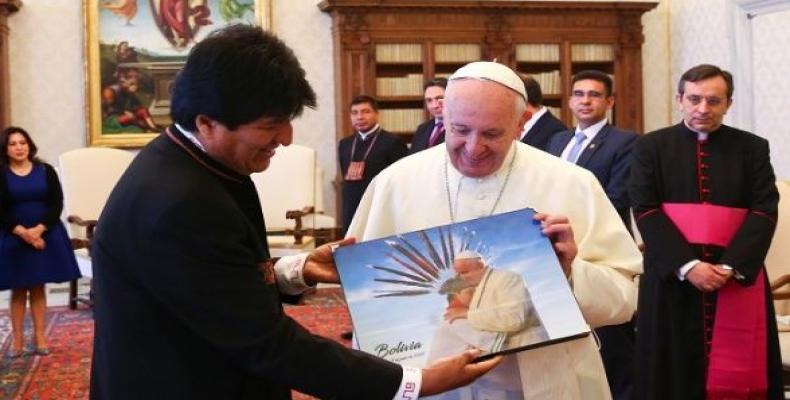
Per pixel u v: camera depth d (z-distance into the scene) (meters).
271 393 1.82
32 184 6.38
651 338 3.83
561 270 2.09
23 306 6.47
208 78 1.63
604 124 4.84
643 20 11.40
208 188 1.68
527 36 10.69
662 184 3.84
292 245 7.75
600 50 10.97
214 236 1.65
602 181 4.71
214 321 1.64
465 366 1.90
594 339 2.44
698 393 3.76
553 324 2.03
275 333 1.68
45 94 10.02
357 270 2.12
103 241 1.69
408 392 1.80
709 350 3.75
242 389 1.75
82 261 7.97
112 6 10.09
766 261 4.83
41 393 5.40
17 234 6.26
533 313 2.04
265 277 1.80
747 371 3.70
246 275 1.68
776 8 9.39
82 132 10.13
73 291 8.23
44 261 6.36
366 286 2.10
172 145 1.72
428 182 2.49
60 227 6.51
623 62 10.98
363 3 10.12
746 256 3.62
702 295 3.75
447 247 2.14
